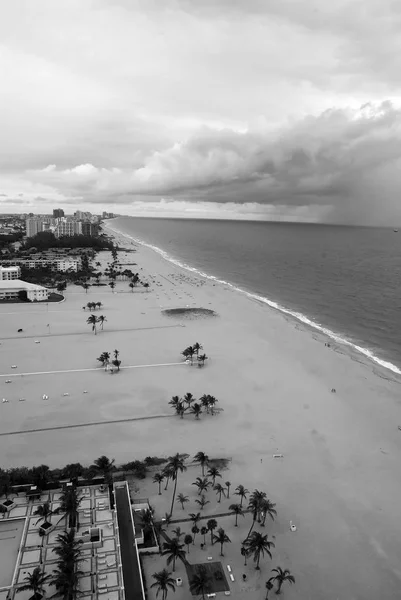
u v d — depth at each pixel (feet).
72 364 529.86
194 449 348.18
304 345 616.39
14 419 391.45
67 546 215.31
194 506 280.72
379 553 249.96
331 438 369.50
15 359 542.98
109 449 346.13
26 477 284.00
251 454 343.26
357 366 536.01
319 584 228.02
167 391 456.04
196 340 636.07
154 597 215.31
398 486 309.22
